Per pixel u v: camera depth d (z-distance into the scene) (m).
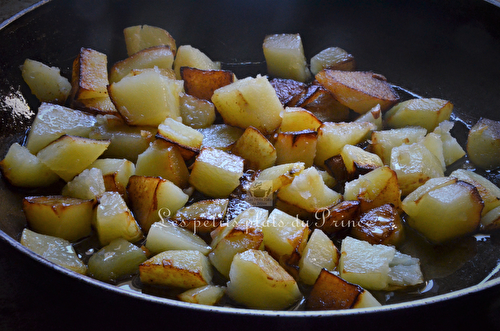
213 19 0.53
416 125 0.46
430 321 0.33
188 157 0.42
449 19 0.49
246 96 0.44
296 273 0.37
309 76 0.52
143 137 0.43
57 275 0.34
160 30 0.51
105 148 0.42
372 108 0.46
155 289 0.37
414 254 0.39
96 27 0.50
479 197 0.39
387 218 0.39
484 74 0.48
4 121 0.45
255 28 0.54
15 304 0.37
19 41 0.46
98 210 0.38
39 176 0.41
